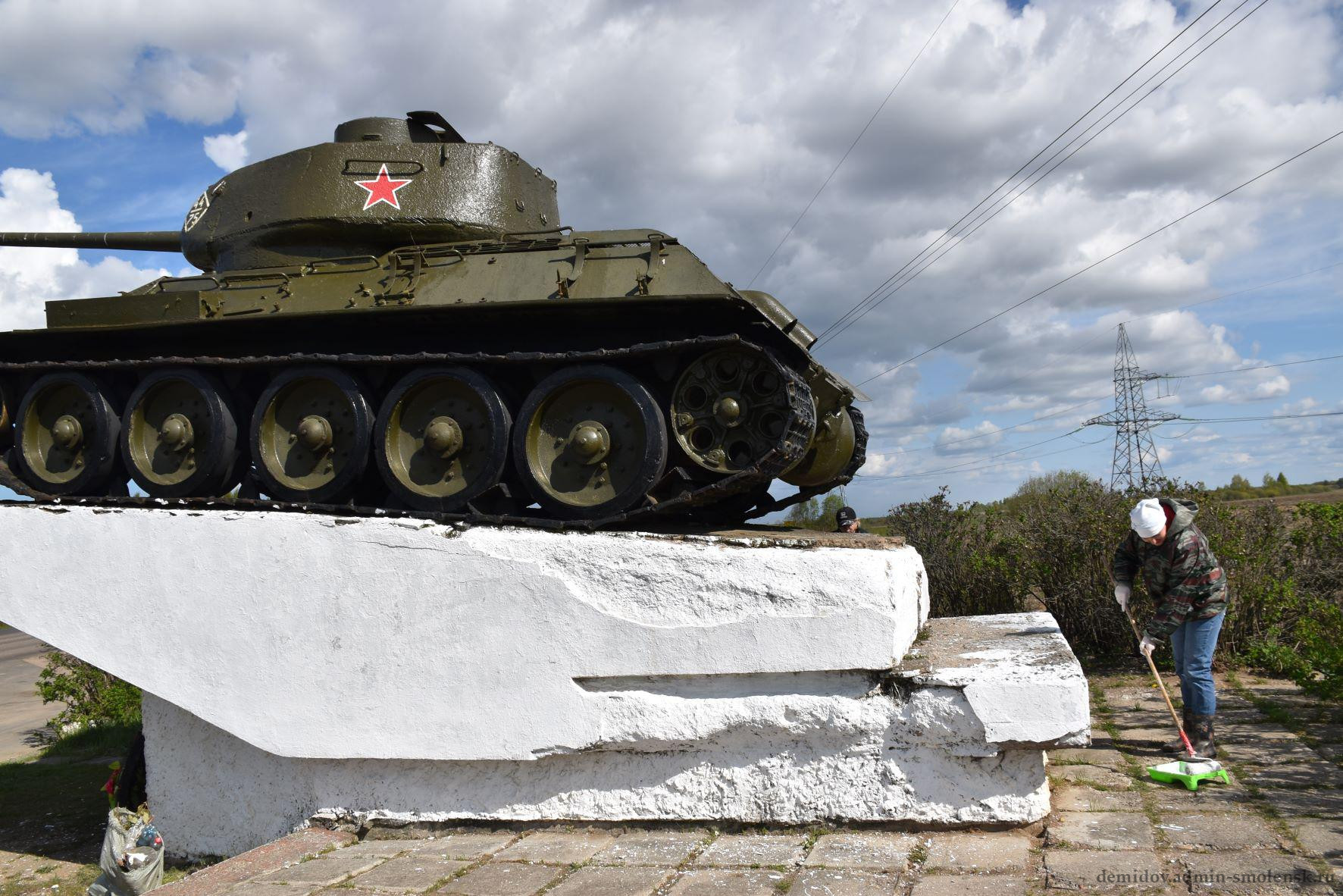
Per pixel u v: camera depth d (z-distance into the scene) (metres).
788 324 7.76
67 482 9.16
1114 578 7.10
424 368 7.88
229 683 7.37
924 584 8.60
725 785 6.32
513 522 7.25
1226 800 5.82
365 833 6.94
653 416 7.12
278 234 9.46
